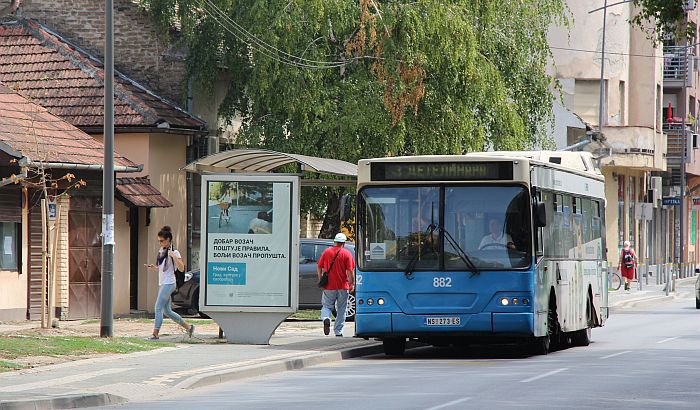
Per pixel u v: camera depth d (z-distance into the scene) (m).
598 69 141.38
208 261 52.34
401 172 47.91
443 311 47.12
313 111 74.12
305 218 84.06
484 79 75.25
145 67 79.94
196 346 50.09
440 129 74.62
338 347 50.38
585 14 141.25
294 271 51.94
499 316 46.78
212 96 78.19
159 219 74.44
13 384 35.88
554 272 50.50
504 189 47.34
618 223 141.62
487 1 77.56
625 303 98.56
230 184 52.31
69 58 74.88
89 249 67.25
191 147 79.19
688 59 156.88
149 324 62.81
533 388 35.78
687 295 118.06
